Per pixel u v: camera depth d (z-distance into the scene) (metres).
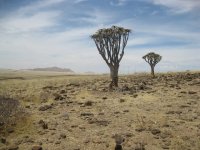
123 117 12.26
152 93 18.97
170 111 12.80
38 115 12.72
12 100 14.19
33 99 17.17
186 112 12.84
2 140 9.16
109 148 8.66
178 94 17.80
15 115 11.67
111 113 13.12
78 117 12.45
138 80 32.78
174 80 28.81
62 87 26.58
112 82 24.03
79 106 15.01
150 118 11.90
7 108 12.02
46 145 8.98
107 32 24.03
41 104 15.68
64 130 10.48
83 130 10.45
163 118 11.74
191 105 14.34
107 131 10.29
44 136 9.82
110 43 24.20
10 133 10.02
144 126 10.71
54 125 11.03
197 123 11.02
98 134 9.93
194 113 12.62
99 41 24.45
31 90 24.05
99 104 15.59
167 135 9.64
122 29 24.16
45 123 10.79
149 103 15.32
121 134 9.80
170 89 20.58
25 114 12.28
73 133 10.12
